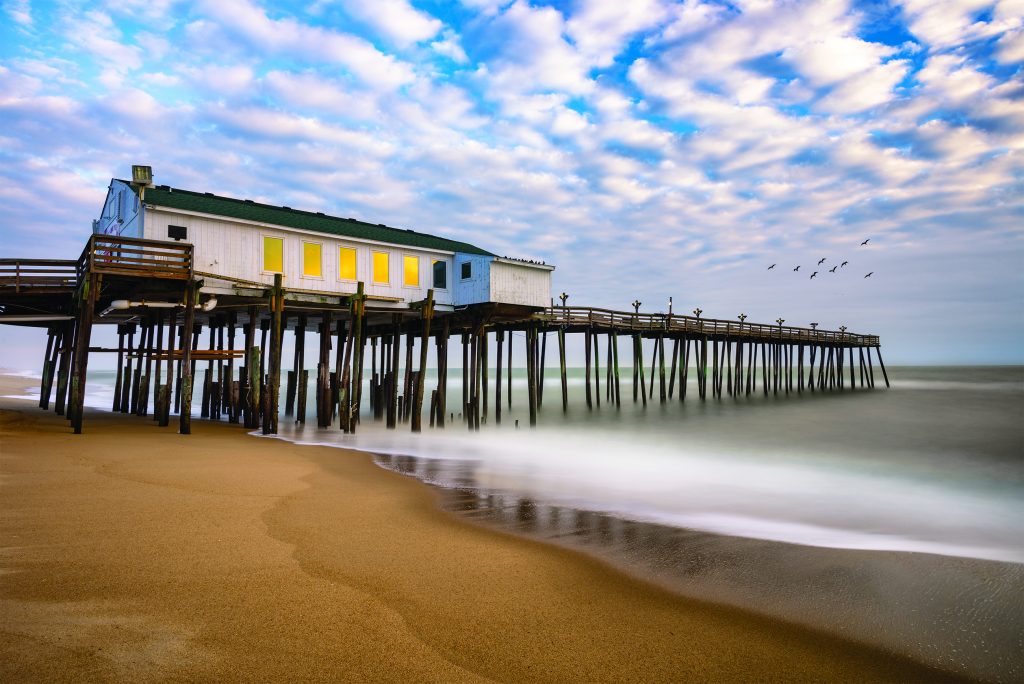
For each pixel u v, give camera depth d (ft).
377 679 15.51
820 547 32.42
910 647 20.39
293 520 30.63
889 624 22.22
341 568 23.93
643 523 36.68
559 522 35.63
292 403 109.60
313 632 17.94
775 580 26.55
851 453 74.49
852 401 157.07
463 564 25.84
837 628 21.67
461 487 45.75
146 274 59.41
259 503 33.40
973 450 76.79
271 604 19.72
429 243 91.97
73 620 17.38
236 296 71.61
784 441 85.87
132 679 14.33
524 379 350.84
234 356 67.67
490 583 23.75
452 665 16.74
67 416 75.66
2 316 77.41
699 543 32.35
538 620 20.54
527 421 111.14
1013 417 117.50
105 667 14.79
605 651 18.56
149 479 37.55
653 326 129.90
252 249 74.59
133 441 54.60
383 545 27.71
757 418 116.78
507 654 17.79
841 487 52.08
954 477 57.88
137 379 96.07
